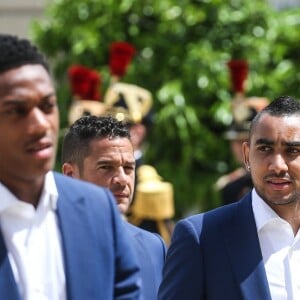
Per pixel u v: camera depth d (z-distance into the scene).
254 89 13.74
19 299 4.77
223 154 13.76
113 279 5.06
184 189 13.60
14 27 15.91
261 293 6.59
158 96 13.41
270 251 6.74
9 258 4.82
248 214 6.84
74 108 11.08
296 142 6.67
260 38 14.20
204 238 6.77
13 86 4.78
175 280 6.75
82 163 7.64
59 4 14.33
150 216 9.52
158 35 13.92
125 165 7.61
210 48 13.90
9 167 4.84
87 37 13.80
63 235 4.97
